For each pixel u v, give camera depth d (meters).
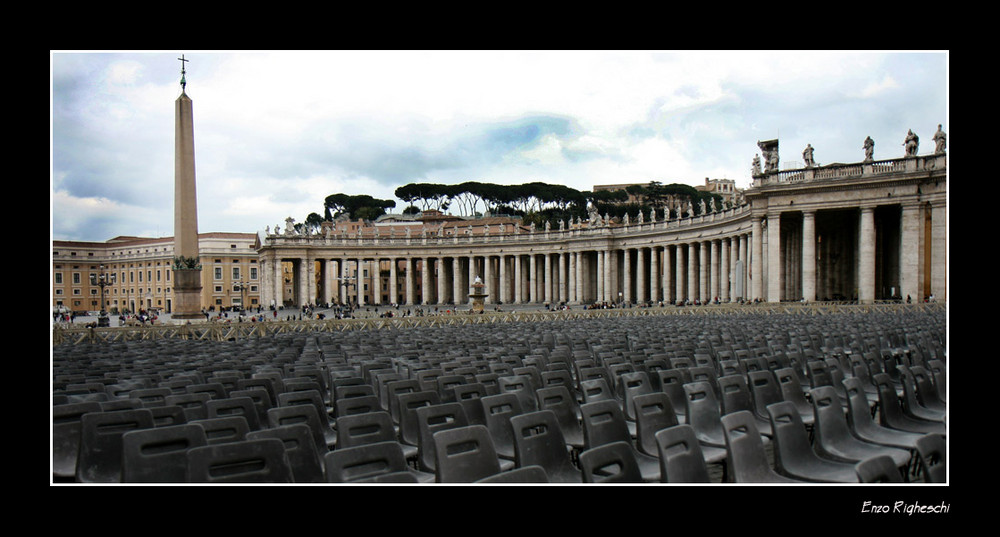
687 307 54.50
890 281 64.31
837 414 8.85
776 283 61.75
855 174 58.03
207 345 26.55
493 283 128.25
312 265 116.12
